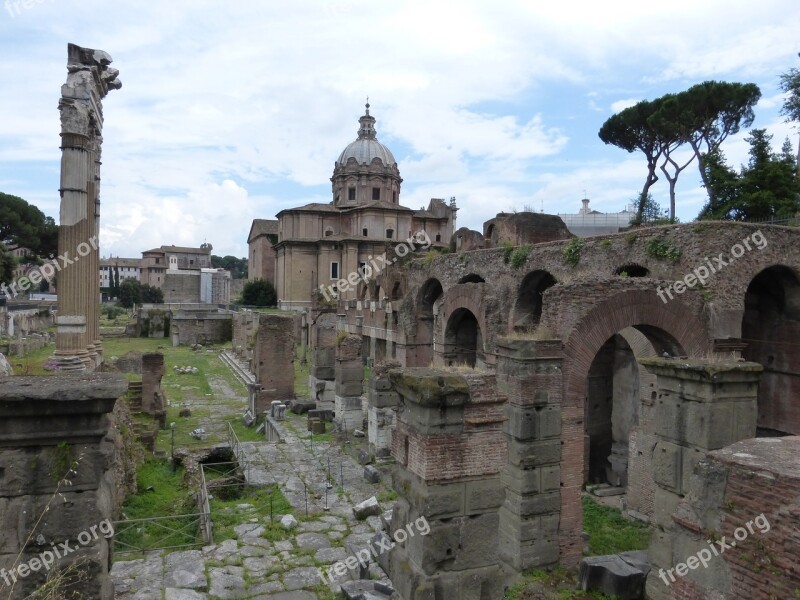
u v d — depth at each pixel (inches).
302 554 551.5
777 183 1391.5
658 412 416.5
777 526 221.6
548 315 576.7
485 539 356.5
